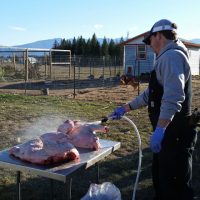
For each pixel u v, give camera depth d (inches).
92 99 552.4
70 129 155.3
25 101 469.1
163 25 131.2
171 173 133.9
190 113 134.9
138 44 1042.1
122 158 245.6
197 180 212.7
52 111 407.5
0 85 824.9
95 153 145.6
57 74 1155.3
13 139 285.9
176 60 125.8
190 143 134.9
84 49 2434.8
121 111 155.0
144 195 191.8
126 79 831.7
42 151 132.3
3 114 376.8
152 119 138.0
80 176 211.9
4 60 1181.1
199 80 980.6
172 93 123.6
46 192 191.2
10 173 213.9
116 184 203.8
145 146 275.9
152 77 135.0
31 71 1044.5
